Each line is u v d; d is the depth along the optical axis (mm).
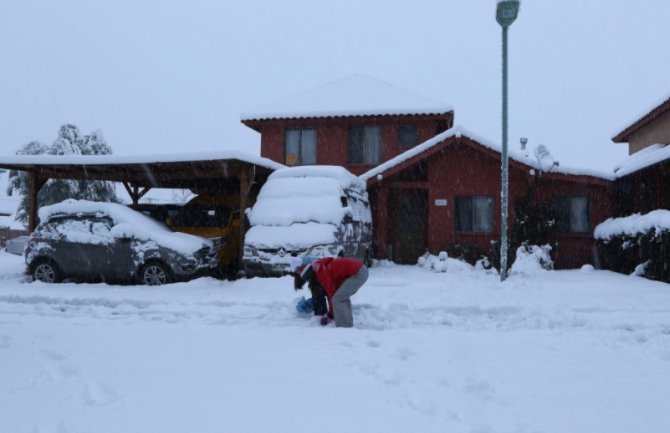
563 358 5242
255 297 9766
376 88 22547
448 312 8492
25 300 10031
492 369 4766
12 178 33969
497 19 11742
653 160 13250
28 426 3264
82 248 12414
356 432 3193
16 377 4312
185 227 14672
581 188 16875
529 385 4266
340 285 7238
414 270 15438
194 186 18703
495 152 16359
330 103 21375
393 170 17109
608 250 15633
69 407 3578
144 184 18641
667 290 10242
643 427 3348
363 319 7754
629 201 16953
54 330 6688
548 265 15188
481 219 17375
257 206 13188
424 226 18953
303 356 5164
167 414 3449
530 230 15867
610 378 4500
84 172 16062
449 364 4934
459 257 16719
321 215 12469
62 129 27766
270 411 3523
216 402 3689
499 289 10547
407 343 5930
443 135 16641
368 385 4176
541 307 8359
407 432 3203
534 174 16156
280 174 14016
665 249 11586
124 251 12219
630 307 8414
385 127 20703
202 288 11094
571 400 3877
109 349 5418
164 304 9367
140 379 4246
